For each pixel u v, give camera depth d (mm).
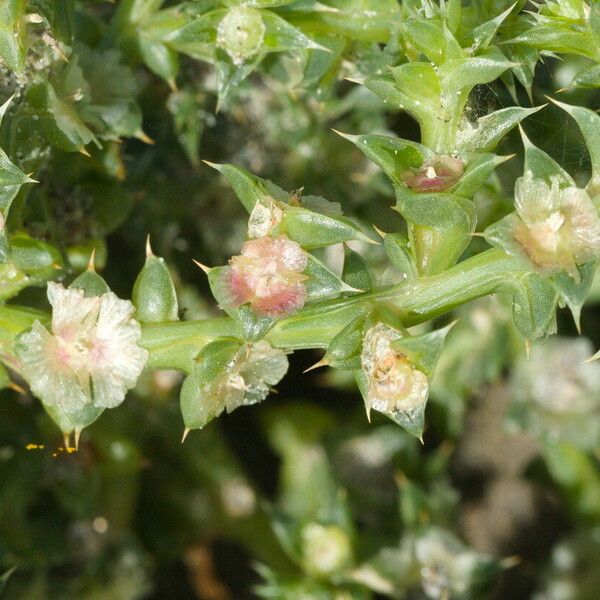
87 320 108
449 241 105
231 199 152
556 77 135
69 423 113
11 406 146
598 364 155
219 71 118
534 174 103
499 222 103
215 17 117
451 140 108
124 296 146
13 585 150
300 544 145
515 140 130
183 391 108
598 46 110
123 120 126
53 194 127
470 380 155
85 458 148
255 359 108
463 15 115
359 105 145
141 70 140
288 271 106
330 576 144
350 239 106
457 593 146
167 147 146
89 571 153
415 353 103
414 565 146
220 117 148
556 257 102
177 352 109
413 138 148
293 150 150
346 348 105
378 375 103
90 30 131
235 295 106
